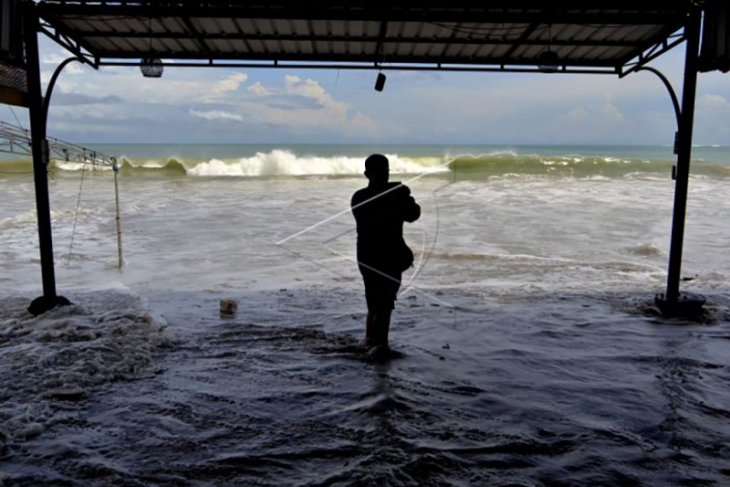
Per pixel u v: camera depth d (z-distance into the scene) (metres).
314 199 19.00
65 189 21.72
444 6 5.55
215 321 6.17
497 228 13.19
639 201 18.17
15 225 13.22
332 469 3.15
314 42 6.82
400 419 3.79
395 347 5.32
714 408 4.03
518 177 27.31
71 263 9.57
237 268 9.23
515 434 3.59
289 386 4.36
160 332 5.62
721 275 8.59
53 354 4.80
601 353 5.18
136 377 4.51
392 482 3.03
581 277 8.61
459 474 3.12
